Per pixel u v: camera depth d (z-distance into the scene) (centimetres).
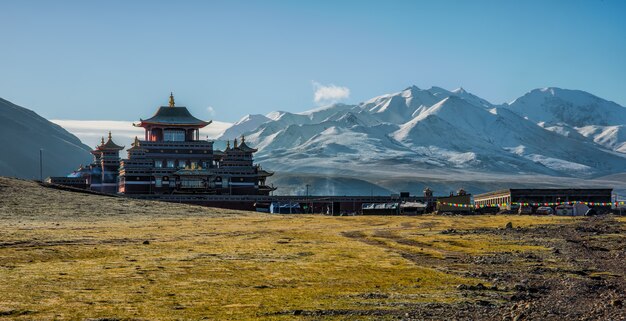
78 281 6238
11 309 4972
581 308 5184
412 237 11919
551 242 10681
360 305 5303
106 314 4875
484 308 5216
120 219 15738
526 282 6512
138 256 8288
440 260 8350
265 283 6356
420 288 6138
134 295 5612
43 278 6344
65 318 4728
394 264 7819
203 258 8162
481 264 7962
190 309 5100
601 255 8875
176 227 13712
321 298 5603
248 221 16450
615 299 5541
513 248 9831
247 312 5019
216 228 13688
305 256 8562
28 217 15000
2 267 7069
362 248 9706
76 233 11412
